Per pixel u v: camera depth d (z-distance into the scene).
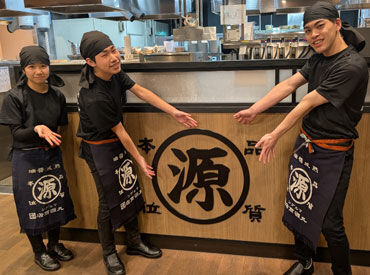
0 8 2.75
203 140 2.16
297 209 1.87
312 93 1.59
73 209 2.32
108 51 1.79
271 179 2.13
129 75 2.21
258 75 2.03
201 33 2.73
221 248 2.32
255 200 2.18
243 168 2.14
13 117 1.98
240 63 1.98
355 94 1.57
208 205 2.26
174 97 2.18
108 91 1.89
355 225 2.07
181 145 2.20
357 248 2.11
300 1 3.33
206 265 2.21
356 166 1.99
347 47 1.59
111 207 2.06
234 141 2.12
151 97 2.07
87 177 2.40
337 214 1.73
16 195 2.10
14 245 2.52
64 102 2.20
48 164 2.12
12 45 5.06
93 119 1.89
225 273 2.12
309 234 1.82
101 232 2.15
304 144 1.78
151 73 2.17
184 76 2.13
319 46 1.57
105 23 5.16
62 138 2.36
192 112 2.12
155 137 2.22
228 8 2.65
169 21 7.51
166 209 2.33
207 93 2.12
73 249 2.44
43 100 2.06
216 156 2.16
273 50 2.49
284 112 2.00
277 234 2.21
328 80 1.55
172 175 2.26
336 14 1.54
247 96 2.07
